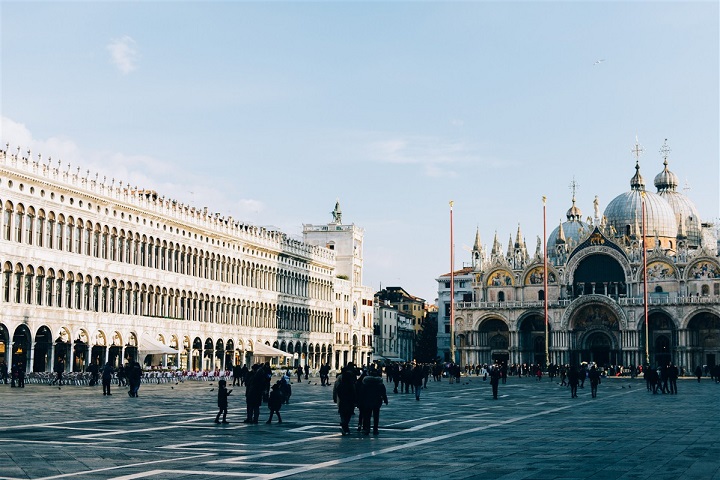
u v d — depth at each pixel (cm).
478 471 2352
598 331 16638
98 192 9262
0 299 7756
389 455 2714
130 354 9869
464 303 17625
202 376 9306
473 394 7388
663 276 16425
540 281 17425
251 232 12756
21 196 8069
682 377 14612
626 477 2242
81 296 8994
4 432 3266
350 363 3434
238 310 12325
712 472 2338
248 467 2400
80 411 4369
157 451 2744
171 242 10706
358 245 17325
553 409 5216
